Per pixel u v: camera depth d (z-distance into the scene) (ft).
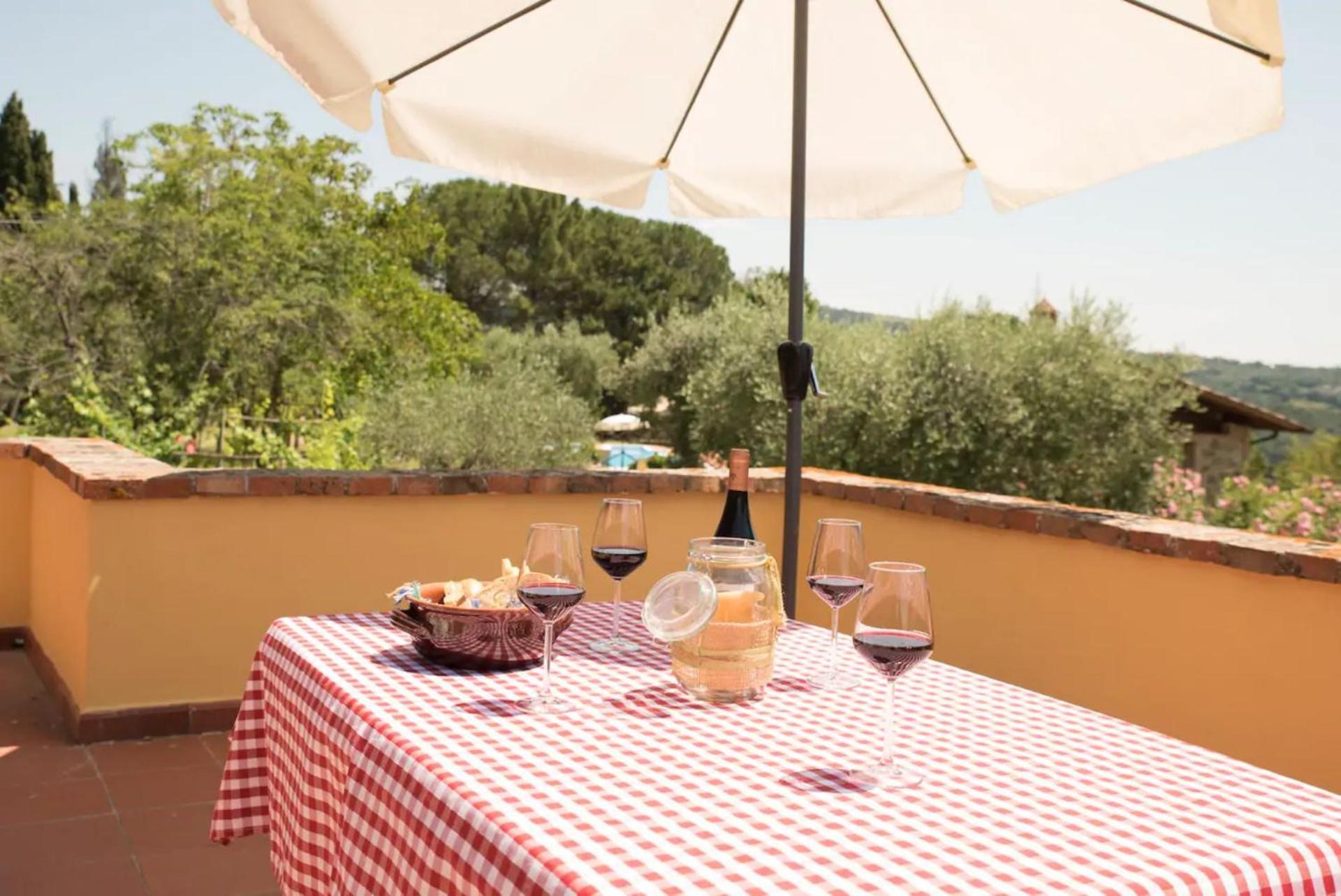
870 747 5.06
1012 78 10.12
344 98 8.61
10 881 9.43
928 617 4.64
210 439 45.50
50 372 46.16
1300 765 9.50
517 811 4.15
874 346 35.70
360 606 13.93
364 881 4.97
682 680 5.82
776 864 3.73
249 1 7.64
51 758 12.46
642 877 3.59
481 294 88.38
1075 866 3.78
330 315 51.72
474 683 5.96
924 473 34.47
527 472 14.78
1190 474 36.22
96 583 12.89
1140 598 10.87
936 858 3.82
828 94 11.30
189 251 47.96
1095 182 10.24
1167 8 8.66
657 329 54.29
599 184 11.02
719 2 10.00
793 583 10.47
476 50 9.40
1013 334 35.83
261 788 7.24
